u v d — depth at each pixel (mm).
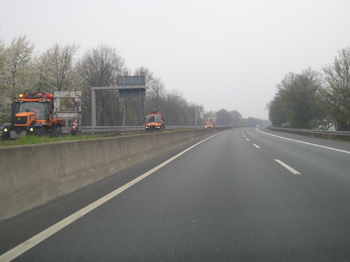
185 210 5395
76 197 6188
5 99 29719
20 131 16688
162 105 81938
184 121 108812
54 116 20438
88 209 5375
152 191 6824
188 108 120812
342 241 4016
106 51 52281
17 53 34438
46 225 4543
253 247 3832
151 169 9969
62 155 6578
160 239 4070
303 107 51875
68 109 22781
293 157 13367
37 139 8562
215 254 3639
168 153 15328
